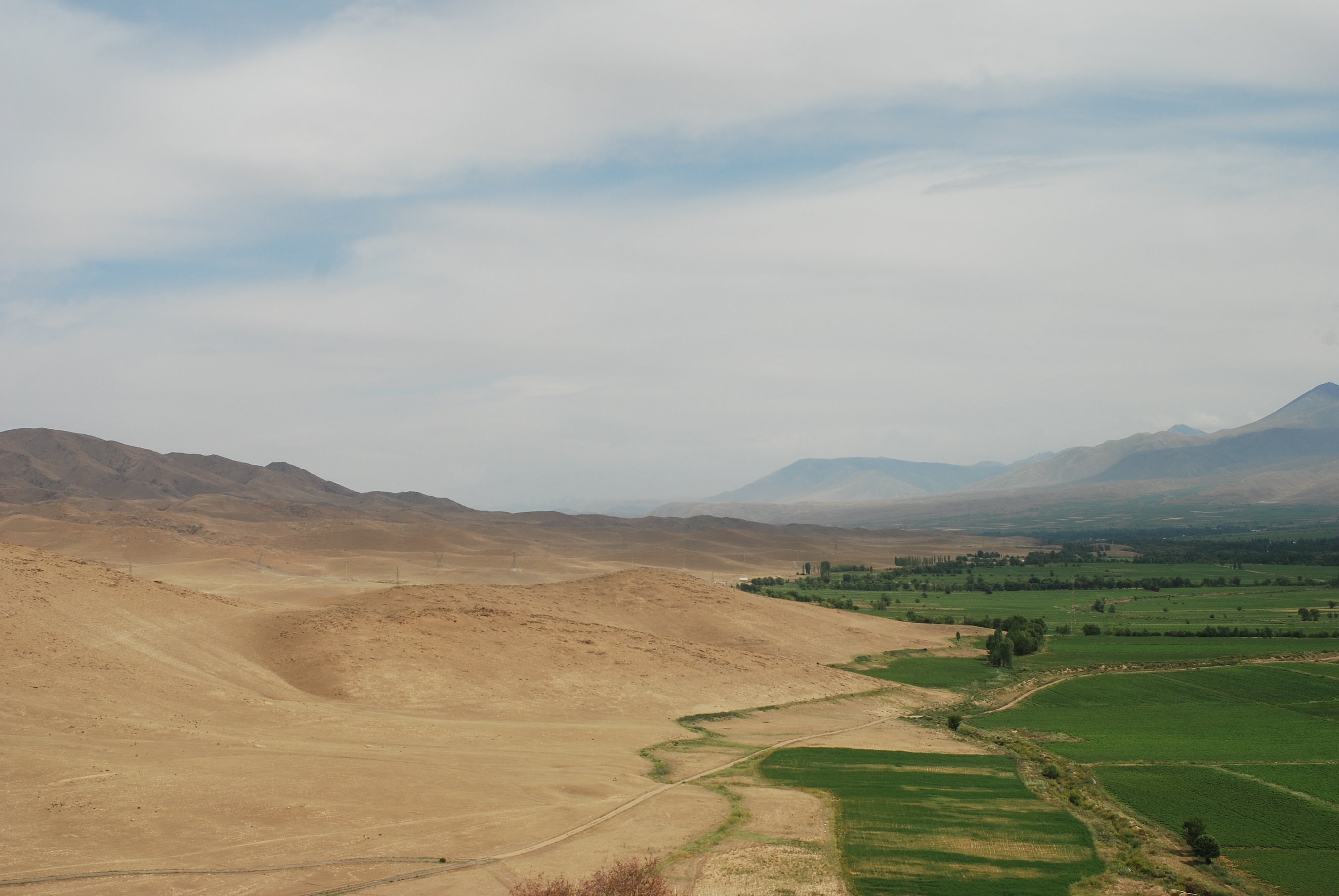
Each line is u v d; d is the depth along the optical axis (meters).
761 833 63.16
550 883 48.88
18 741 66.25
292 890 50.16
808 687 119.25
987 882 56.59
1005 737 100.88
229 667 94.25
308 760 70.75
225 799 60.91
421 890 50.78
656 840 60.22
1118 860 61.34
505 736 85.31
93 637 90.06
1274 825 70.50
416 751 76.62
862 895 53.75
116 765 64.44
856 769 82.38
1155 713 117.88
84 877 49.22
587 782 72.44
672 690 107.81
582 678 106.31
